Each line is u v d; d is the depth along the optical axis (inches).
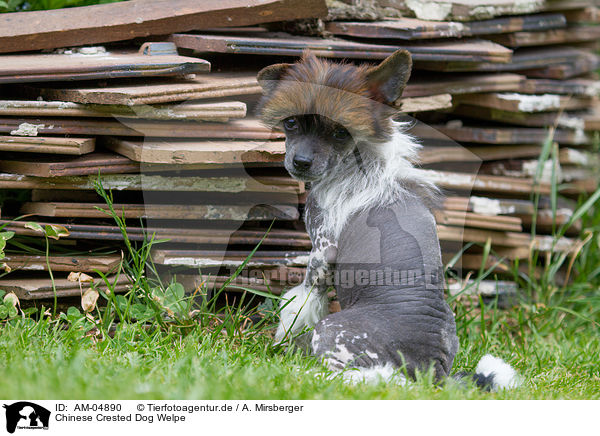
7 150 160.6
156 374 129.3
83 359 129.6
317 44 186.7
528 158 243.1
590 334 213.6
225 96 169.6
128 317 160.1
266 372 131.7
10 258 164.4
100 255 171.5
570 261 245.9
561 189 258.2
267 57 197.5
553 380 159.5
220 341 158.7
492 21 223.0
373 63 203.6
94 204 167.9
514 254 236.1
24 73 154.9
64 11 184.5
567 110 259.8
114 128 161.5
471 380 143.4
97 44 187.0
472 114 240.2
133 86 162.1
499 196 237.0
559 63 244.1
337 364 140.0
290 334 157.5
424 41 212.1
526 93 236.4
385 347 140.6
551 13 245.9
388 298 144.7
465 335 192.4
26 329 148.4
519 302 225.1
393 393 125.8
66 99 160.9
